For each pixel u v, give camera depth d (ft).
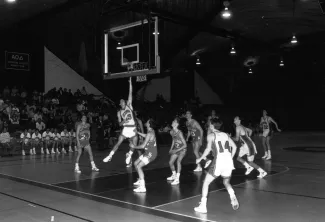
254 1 59.82
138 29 56.39
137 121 33.14
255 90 116.57
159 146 65.21
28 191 24.29
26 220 17.20
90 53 71.51
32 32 72.49
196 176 30.50
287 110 115.34
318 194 22.80
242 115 111.14
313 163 39.01
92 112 69.41
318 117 111.55
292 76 111.45
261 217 17.57
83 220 17.25
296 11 64.80
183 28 76.23
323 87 108.47
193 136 32.63
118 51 49.47
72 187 25.70
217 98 119.24
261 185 25.93
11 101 64.85
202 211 18.51
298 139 80.53
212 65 108.37
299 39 87.86
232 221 16.97
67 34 71.67
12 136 53.26
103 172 33.17
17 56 71.20
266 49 96.78
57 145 53.42
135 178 29.68
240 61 106.83
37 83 74.02
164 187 25.59
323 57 99.66
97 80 81.71
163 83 98.37
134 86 88.89
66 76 78.07
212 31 75.66
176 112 88.69
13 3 54.49
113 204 20.53
